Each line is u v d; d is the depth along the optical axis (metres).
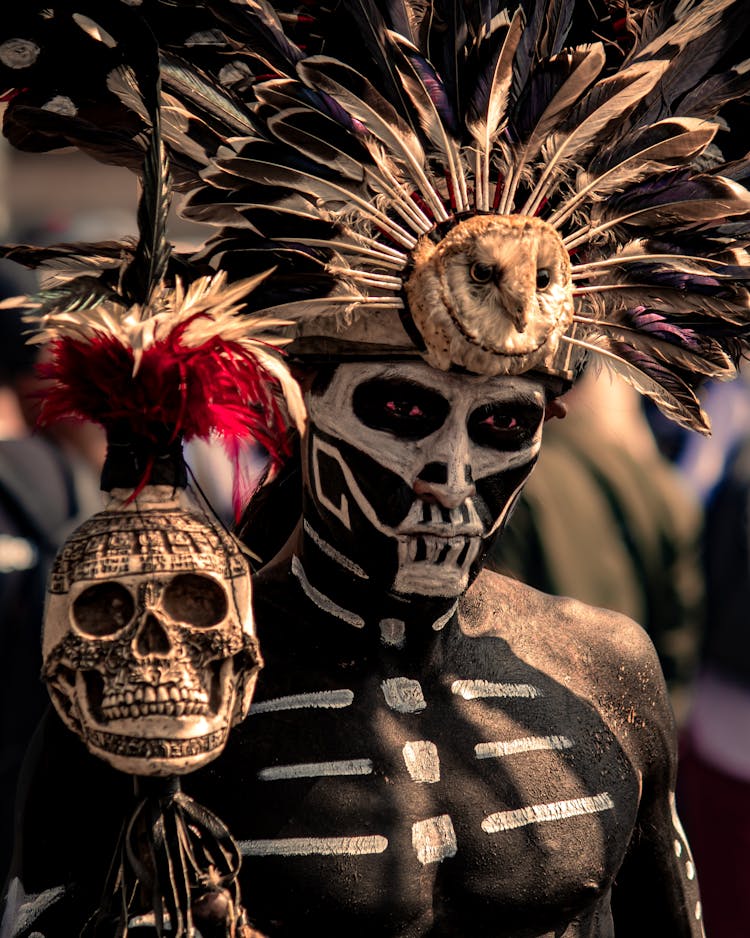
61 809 4.99
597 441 9.92
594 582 9.63
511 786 5.43
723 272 5.28
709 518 11.78
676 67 5.34
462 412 5.07
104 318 4.45
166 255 4.54
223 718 4.34
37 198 19.20
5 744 8.91
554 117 5.07
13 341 9.64
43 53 4.83
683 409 5.59
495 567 6.25
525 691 5.68
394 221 5.11
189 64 5.08
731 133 5.64
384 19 5.10
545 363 5.06
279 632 5.44
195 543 4.37
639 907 6.18
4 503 8.98
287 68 4.99
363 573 5.29
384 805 5.21
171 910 4.28
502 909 5.34
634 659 6.05
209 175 4.91
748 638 11.38
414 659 5.49
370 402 5.10
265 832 5.10
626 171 5.19
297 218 4.99
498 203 5.18
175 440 4.50
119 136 5.02
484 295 4.84
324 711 5.31
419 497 5.09
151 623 4.28
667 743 6.08
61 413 4.54
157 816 4.37
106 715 4.23
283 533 5.76
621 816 5.66
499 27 5.15
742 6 5.32
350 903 5.10
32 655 8.94
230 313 4.58
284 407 5.39
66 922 4.94
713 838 11.48
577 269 5.19
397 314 5.01
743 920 11.44
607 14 5.52
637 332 5.41
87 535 4.38
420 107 5.03
